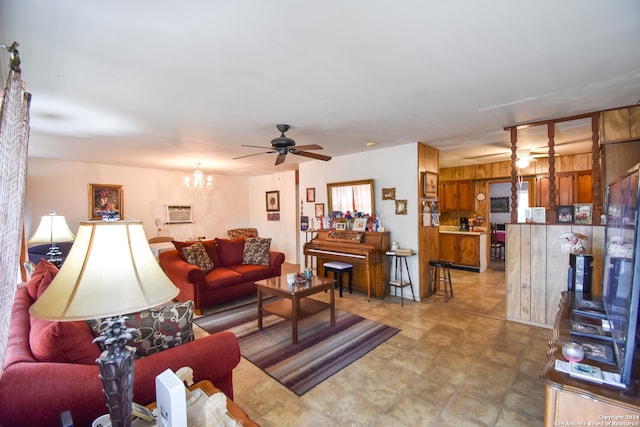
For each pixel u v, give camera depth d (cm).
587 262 231
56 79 206
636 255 105
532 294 333
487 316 362
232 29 150
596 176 296
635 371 121
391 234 453
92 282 92
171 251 448
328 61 186
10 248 98
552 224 322
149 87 221
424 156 437
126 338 97
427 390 216
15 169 103
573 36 161
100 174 562
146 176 625
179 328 158
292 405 201
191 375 123
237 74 202
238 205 797
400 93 239
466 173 645
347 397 209
